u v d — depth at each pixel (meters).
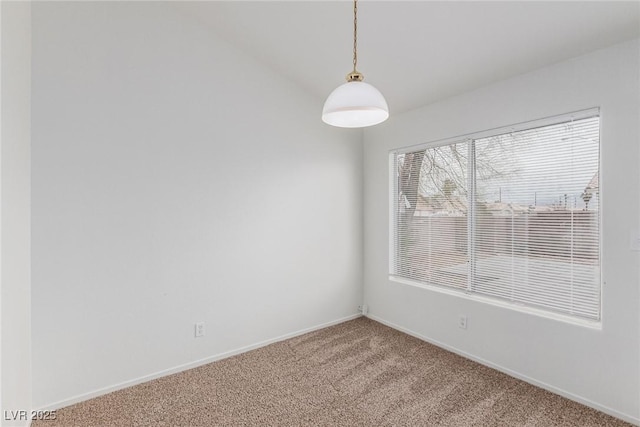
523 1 1.88
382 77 2.97
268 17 2.60
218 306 2.92
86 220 2.30
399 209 3.63
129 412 2.17
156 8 2.59
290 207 3.38
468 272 2.94
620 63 2.01
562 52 2.19
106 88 2.37
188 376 2.63
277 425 2.04
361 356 2.96
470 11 2.04
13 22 1.69
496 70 2.51
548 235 2.40
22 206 1.89
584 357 2.20
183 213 2.72
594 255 2.18
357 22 2.39
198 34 2.79
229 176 2.97
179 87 2.70
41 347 2.15
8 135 1.60
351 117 1.95
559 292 2.36
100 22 2.35
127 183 2.46
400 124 3.51
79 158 2.27
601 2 1.77
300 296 3.48
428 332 3.26
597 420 2.05
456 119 2.97
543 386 2.40
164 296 2.64
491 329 2.73
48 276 2.17
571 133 2.27
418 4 2.10
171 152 2.66
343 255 3.84
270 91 3.23
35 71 2.11
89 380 2.33
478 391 2.39
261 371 2.71
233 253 3.01
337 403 2.26
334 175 3.74
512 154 2.61
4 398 1.54
